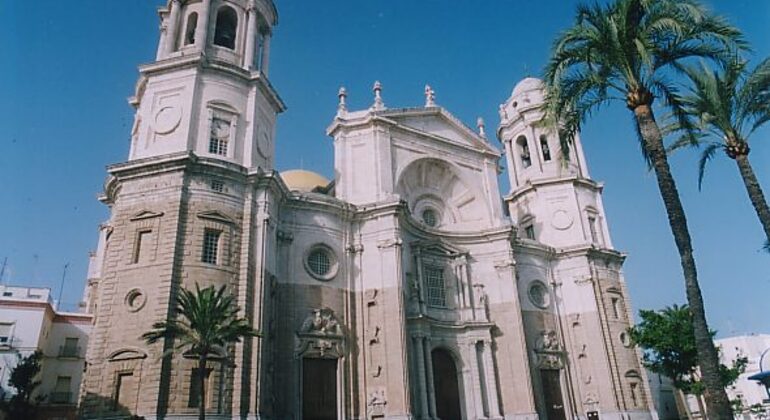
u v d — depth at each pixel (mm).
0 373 46031
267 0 40625
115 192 32812
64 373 50594
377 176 41188
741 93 24359
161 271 28375
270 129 38062
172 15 37250
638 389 46656
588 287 48594
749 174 24297
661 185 20547
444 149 47344
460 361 41125
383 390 34844
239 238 31266
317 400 33812
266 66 39469
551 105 22297
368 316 37156
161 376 26109
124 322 27891
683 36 21328
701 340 18734
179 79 34250
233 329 24688
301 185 53094
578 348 47500
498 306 44219
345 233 38906
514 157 56875
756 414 54281
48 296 54156
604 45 21547
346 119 43094
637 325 42031
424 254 42406
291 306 34469
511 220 52125
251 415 27922
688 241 19719
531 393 41125
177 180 30375
